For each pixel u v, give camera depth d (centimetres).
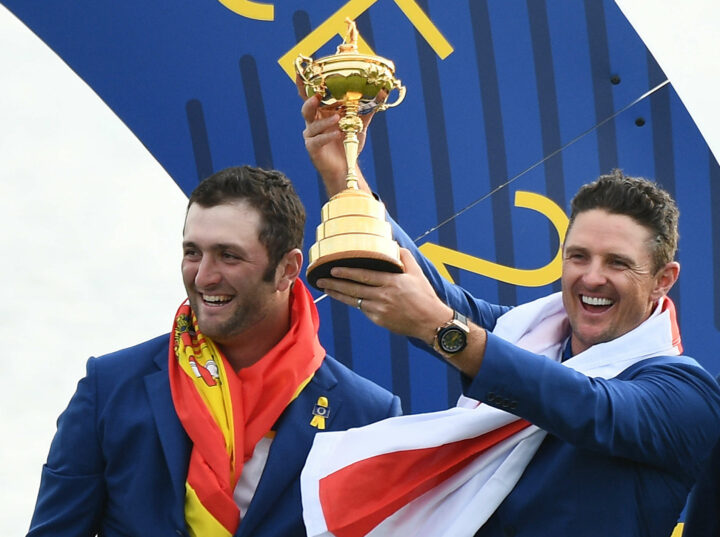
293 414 1332
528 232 1812
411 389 1803
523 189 1814
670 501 1153
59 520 1298
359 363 1805
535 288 1808
